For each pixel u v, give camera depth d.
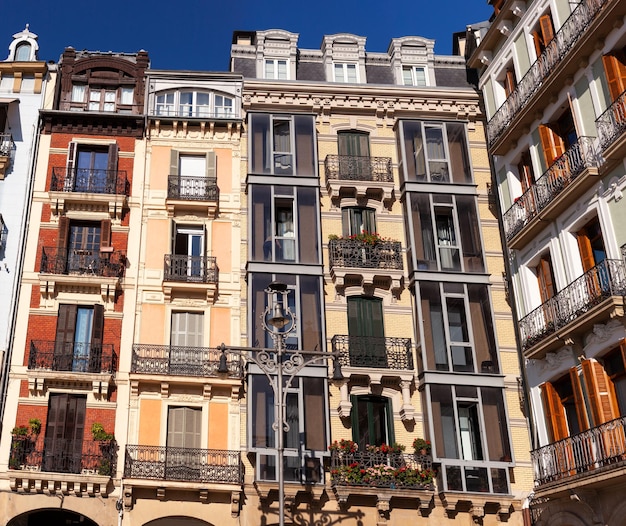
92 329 27.20
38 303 27.48
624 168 22.22
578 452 22.39
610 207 22.70
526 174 27.94
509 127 27.67
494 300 29.12
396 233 30.22
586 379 22.48
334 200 30.28
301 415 26.28
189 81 31.94
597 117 23.44
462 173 30.75
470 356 27.81
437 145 31.16
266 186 29.70
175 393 26.81
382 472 25.67
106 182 29.48
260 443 25.88
